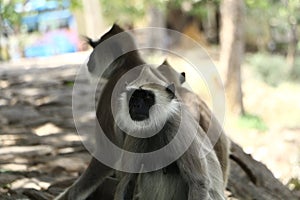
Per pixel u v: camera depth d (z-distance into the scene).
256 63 24.77
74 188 5.78
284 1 26.11
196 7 27.27
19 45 26.94
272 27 30.92
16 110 11.51
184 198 5.00
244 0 20.14
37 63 20.70
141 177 5.06
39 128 10.01
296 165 13.80
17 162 8.05
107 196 5.88
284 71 24.77
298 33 28.95
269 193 7.83
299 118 19.34
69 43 28.27
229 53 18.22
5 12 19.92
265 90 22.78
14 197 6.43
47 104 11.94
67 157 8.25
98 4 22.33
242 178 7.82
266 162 14.48
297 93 22.45
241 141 16.20
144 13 25.14
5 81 15.67
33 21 27.75
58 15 28.05
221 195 4.96
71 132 9.39
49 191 6.80
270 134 16.95
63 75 16.33
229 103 18.09
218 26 32.31
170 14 30.38
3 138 9.42
